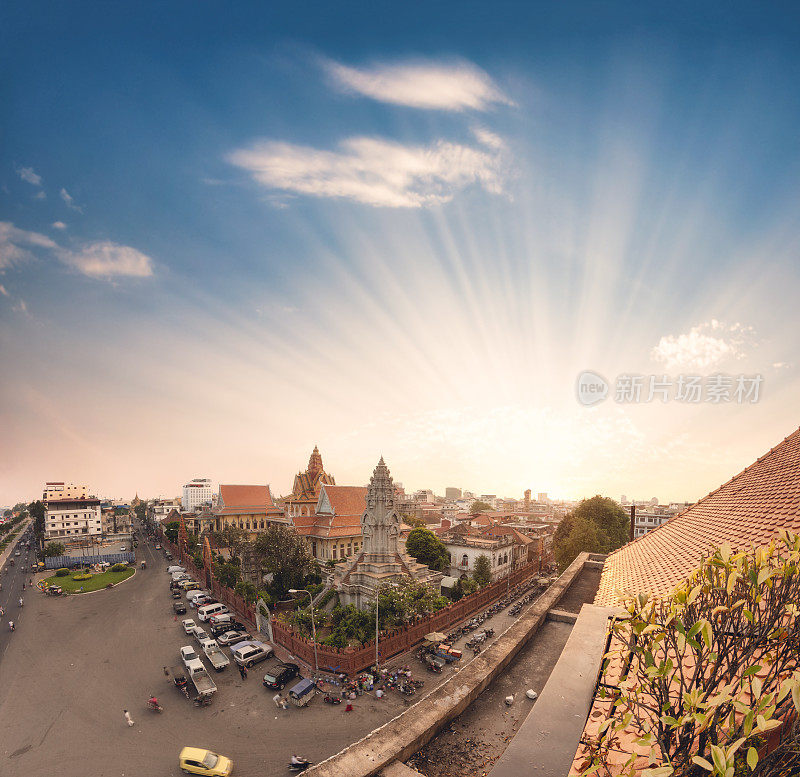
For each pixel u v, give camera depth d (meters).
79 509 115.31
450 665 38.31
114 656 41.25
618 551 19.89
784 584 3.94
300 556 55.56
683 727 3.83
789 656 3.83
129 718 29.75
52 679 36.75
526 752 4.89
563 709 5.70
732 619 4.03
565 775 4.48
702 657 3.93
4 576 77.50
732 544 9.38
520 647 10.79
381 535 52.34
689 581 4.54
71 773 25.44
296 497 98.56
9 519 192.62
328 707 31.36
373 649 37.16
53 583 69.62
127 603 58.38
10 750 27.58
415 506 137.00
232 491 100.56
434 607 46.50
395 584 45.84
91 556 85.81
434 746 7.05
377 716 30.23
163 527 122.75
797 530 7.26
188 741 28.02
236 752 26.84
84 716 31.09
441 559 64.81
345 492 82.06
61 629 48.47
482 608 55.03
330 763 6.15
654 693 4.02
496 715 8.01
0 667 39.19
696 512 14.95
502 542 72.25
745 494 11.98
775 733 4.02
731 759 2.88
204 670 35.72
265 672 37.22
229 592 55.47
